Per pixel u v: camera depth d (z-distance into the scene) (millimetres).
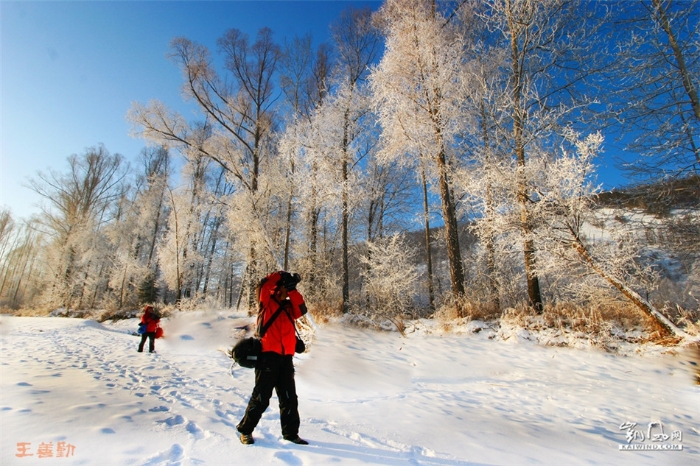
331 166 13406
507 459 2502
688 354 6301
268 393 2664
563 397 4996
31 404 2988
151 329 9102
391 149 11305
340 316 12125
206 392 4406
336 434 2879
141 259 28719
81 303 27891
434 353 7871
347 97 13852
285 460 2219
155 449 2260
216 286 25641
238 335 11195
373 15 13945
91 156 29984
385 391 5184
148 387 4449
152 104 16234
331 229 17391
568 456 2670
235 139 17141
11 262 47688
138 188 34250
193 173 21625
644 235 8469
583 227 7824
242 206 14766
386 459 2342
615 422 3906
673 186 8469
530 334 8289
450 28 11711
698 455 2977
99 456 2070
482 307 10094
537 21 9773
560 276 8180
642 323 7707
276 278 3090
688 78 7914
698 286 9359
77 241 26766
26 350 7859
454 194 12922
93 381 4465
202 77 16125
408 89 10828
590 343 7480
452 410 4051
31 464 1906
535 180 7941
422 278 15477
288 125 15016
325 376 5848
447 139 10516
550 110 9047
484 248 11492
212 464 2088
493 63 10961
